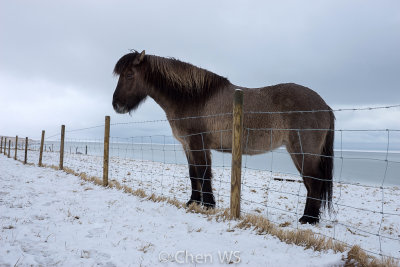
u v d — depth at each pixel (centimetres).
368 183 1934
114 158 2472
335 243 301
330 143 471
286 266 254
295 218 508
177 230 357
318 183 448
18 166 1156
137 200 518
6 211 416
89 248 290
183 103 514
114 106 581
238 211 396
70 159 1945
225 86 506
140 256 275
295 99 460
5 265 241
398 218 649
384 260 268
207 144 502
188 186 928
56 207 454
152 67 545
